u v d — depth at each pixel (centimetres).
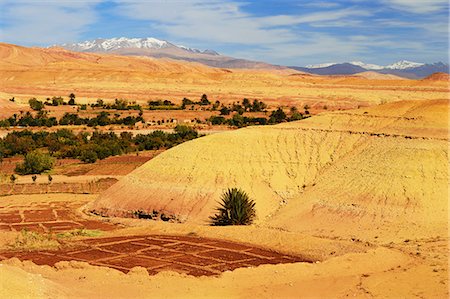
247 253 3856
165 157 5834
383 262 3266
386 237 4097
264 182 5403
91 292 2716
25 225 5100
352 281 2875
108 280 2905
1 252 3778
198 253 3822
